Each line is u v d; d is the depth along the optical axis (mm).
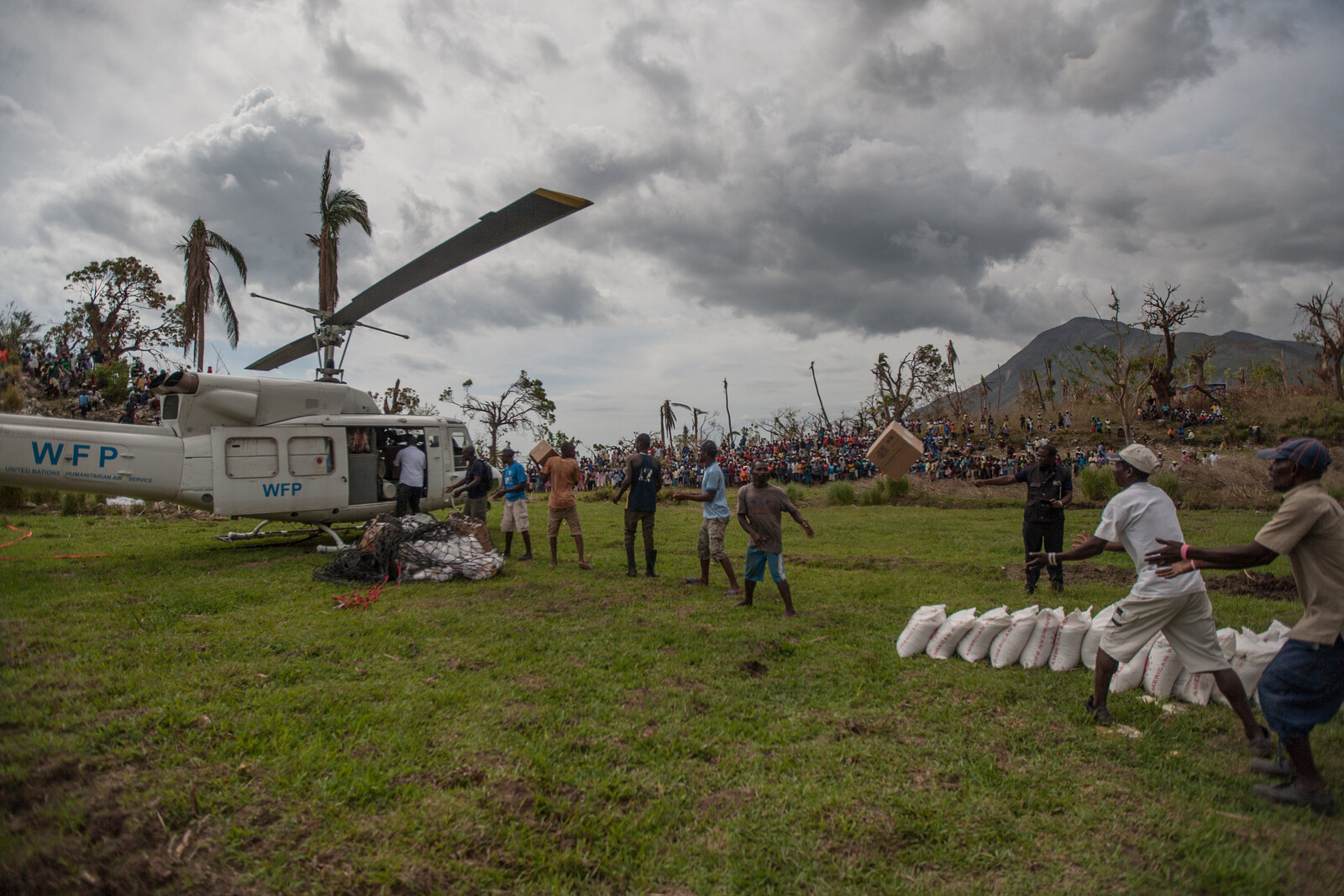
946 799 3145
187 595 6730
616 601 7180
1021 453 35531
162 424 9547
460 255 7543
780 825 2938
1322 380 36094
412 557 8164
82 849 2541
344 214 20672
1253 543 3262
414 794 3066
